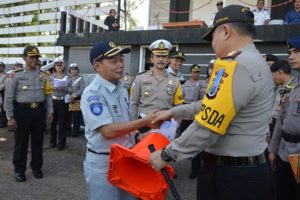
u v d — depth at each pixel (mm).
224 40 1911
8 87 4750
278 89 3801
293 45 2791
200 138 1754
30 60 4836
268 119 1873
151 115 2254
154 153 1930
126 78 5965
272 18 9109
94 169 2385
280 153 2932
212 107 1723
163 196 2059
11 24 17094
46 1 15594
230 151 1848
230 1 9531
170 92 4141
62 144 6785
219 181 1888
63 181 4898
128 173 2189
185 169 5664
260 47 6449
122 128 2262
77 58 8992
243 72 1744
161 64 4156
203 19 10180
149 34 7551
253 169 1833
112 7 12125
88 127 2377
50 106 5176
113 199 2396
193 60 7242
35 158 4980
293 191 2908
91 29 10375
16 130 4816
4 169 5363
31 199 4207
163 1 10867
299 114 2719
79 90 7758
